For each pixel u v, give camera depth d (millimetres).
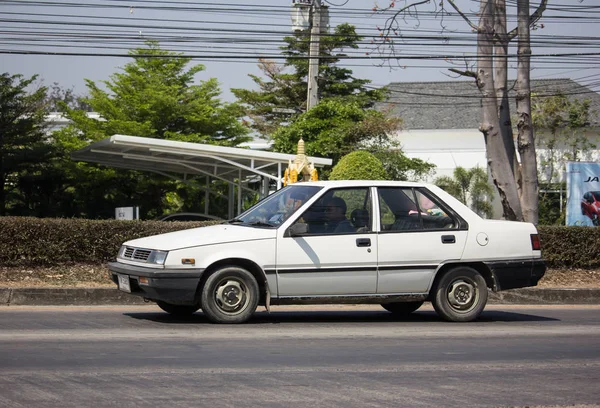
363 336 8938
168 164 27734
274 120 46594
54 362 6988
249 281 9414
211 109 33219
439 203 10281
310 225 9664
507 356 7883
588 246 16188
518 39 19219
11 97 29875
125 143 20547
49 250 13586
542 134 36375
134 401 5598
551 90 38531
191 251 9195
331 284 9648
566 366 7414
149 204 34312
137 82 33719
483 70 19078
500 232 10406
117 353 7469
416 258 9961
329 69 44969
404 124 38750
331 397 5859
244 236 9430
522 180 19391
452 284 10258
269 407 5508
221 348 7848
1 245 13375
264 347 7973
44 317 10070
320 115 31172
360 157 21266
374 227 9875
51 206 31594
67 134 31500
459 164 36719
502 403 5840
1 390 5879
